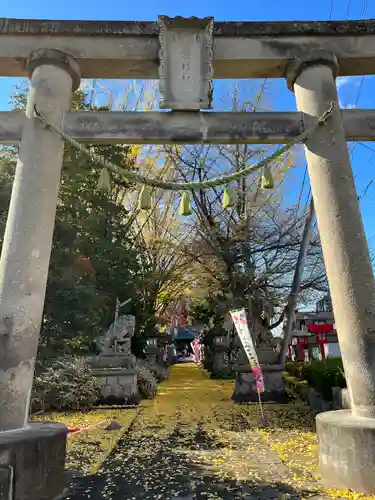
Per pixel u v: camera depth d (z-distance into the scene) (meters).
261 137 6.45
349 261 5.62
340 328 5.55
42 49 6.60
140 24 6.94
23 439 4.48
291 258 18.89
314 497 4.65
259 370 9.78
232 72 7.20
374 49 6.96
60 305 12.27
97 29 6.83
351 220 5.81
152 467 6.05
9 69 6.93
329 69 6.77
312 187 6.30
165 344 32.66
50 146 6.12
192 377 25.25
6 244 5.57
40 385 11.45
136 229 24.28
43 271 5.61
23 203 5.73
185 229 23.64
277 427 8.90
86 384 12.05
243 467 5.96
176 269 24.98
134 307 19.48
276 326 18.03
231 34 6.96
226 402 13.33
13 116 6.34
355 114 6.55
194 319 29.17
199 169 20.02
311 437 7.82
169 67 6.66
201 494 4.91
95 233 15.36
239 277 18.69
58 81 6.53
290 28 6.99
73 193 13.98
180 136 6.39
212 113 6.53
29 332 5.28
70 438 8.02
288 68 6.98
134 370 13.03
